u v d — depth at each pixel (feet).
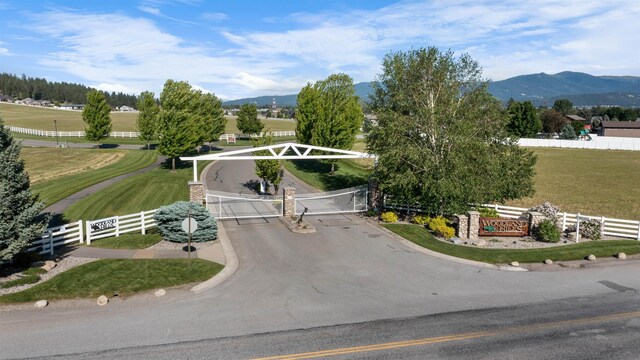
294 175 140.26
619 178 156.15
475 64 84.53
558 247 67.15
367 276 54.44
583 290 50.49
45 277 51.29
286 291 49.29
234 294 48.19
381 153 82.74
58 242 64.03
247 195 107.24
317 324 41.16
